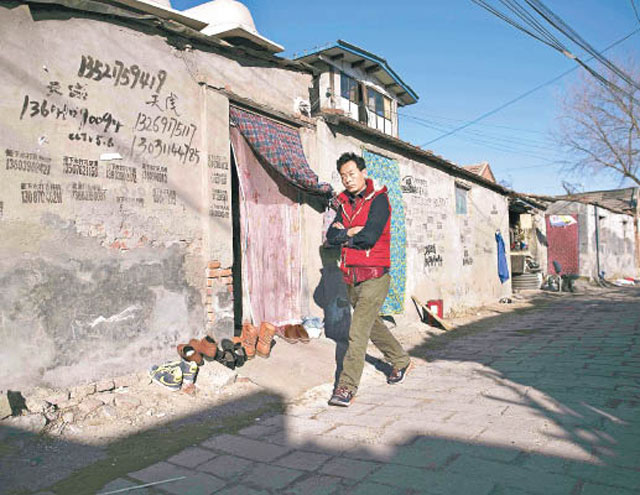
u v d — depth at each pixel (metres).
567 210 22.88
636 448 2.92
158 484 2.67
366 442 3.23
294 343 5.85
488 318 10.48
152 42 4.70
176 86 4.90
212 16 5.71
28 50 3.74
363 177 4.60
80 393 3.81
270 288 6.12
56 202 3.84
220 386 4.36
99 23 4.24
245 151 5.85
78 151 4.02
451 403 4.07
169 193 4.75
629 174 24.36
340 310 7.20
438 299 10.30
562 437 3.16
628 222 28.75
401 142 8.75
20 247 3.59
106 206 4.19
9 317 3.50
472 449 3.03
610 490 2.41
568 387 4.37
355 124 7.47
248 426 3.63
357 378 4.22
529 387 4.45
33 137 3.73
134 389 4.08
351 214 4.60
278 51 6.13
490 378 4.91
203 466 2.90
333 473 2.76
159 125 4.70
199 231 5.05
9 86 3.61
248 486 2.63
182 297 4.82
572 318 9.73
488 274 13.54
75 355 3.89
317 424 3.66
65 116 3.94
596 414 3.58
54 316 3.77
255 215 5.93
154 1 5.02
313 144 6.92
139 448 3.17
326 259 6.99
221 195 5.26
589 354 5.85
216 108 5.28
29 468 2.81
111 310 4.18
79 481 2.70
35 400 3.53
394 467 2.81
